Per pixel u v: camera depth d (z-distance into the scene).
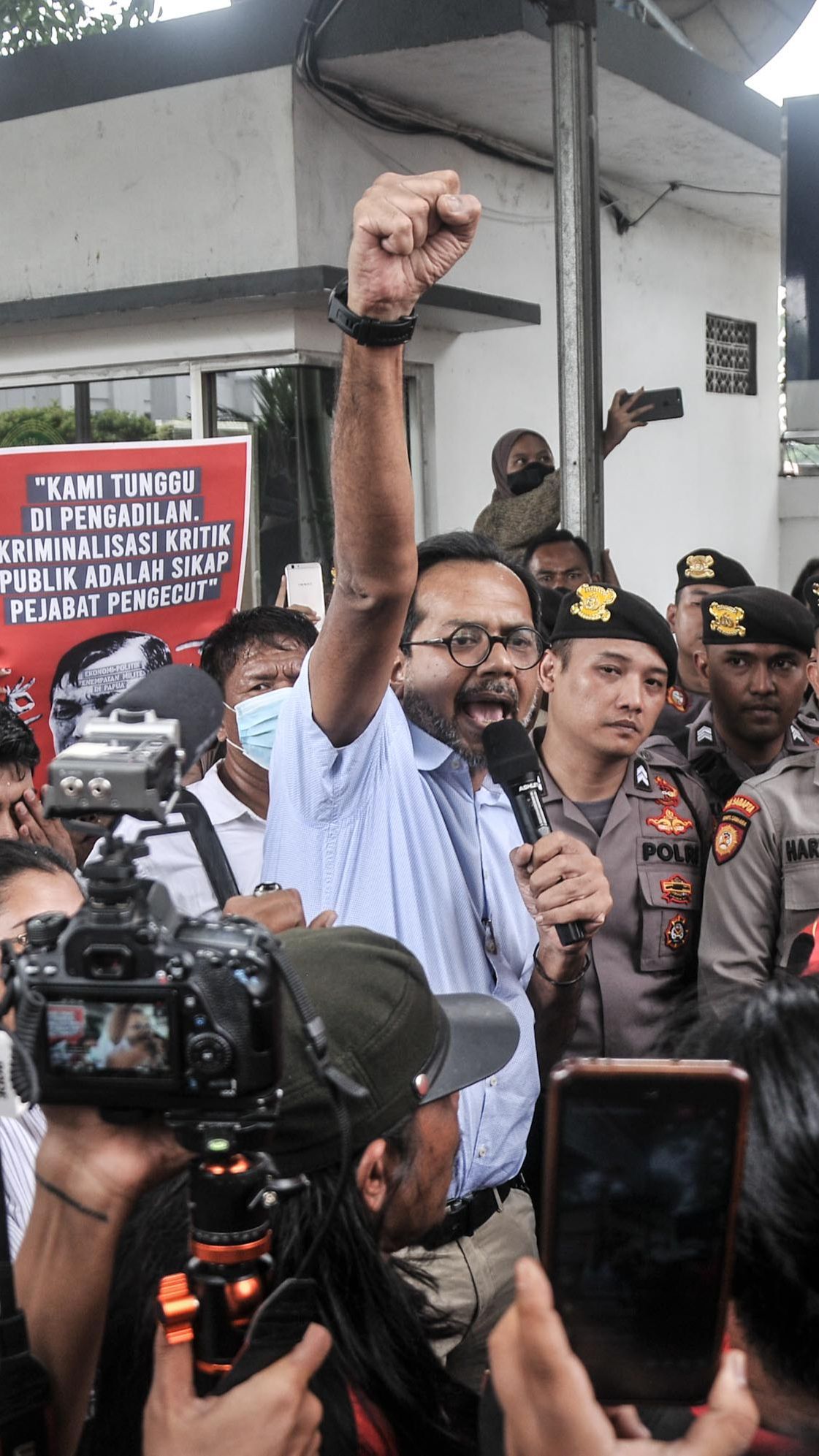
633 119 7.16
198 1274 0.98
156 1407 0.98
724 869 2.77
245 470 3.19
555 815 2.86
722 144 7.70
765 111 7.88
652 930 2.78
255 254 5.98
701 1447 0.85
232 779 2.78
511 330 7.74
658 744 3.43
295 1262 1.11
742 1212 0.98
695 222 9.67
